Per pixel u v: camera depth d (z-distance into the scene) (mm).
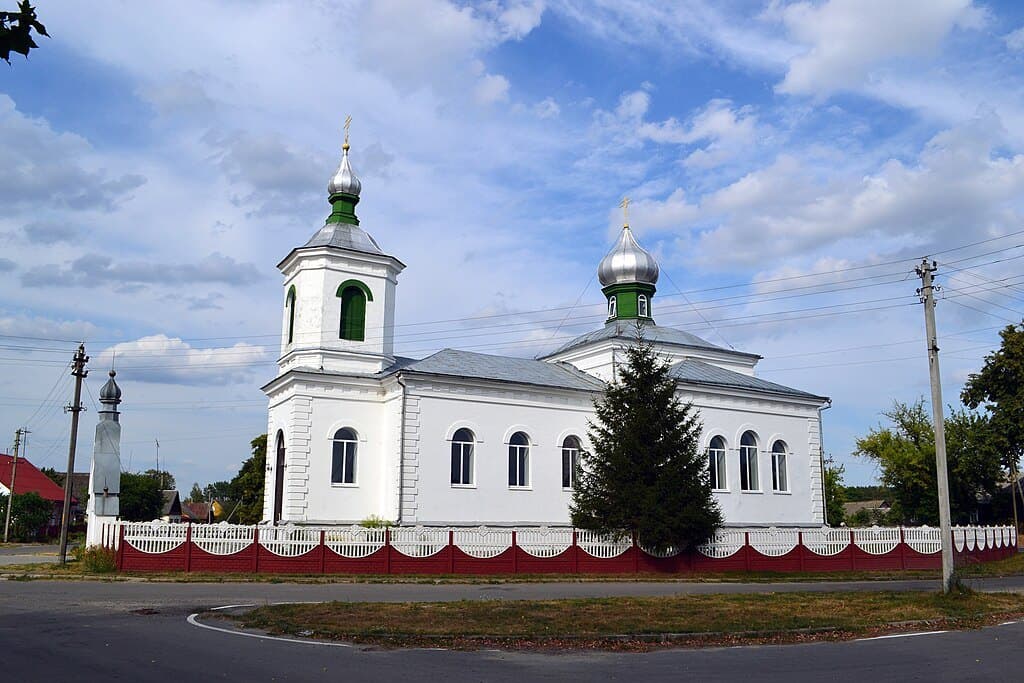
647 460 34375
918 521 63188
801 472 48031
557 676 12641
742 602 21500
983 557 42375
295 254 41969
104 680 11539
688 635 16516
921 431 63000
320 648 14672
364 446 39906
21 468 82625
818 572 36000
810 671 13195
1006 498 66312
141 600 21484
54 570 30844
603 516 34625
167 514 100438
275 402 41781
